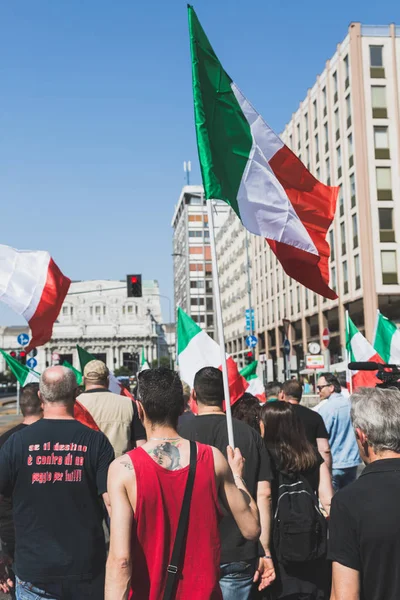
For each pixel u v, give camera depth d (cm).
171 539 293
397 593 261
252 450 452
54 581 377
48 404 414
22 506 388
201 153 487
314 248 564
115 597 277
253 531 318
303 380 4000
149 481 293
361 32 4462
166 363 12812
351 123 4500
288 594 468
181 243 12506
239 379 761
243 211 536
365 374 987
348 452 820
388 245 4331
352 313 4678
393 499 269
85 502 393
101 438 407
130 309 14688
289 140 6012
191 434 459
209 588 293
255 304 7256
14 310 690
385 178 4384
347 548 269
